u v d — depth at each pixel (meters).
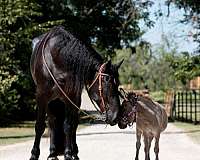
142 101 11.56
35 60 9.88
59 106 9.92
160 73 65.62
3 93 27.38
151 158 14.16
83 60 9.22
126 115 10.73
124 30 36.91
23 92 32.28
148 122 11.55
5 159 13.90
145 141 11.74
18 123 31.19
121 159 13.84
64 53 9.29
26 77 30.11
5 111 29.28
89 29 35.94
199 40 30.48
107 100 9.00
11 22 27.78
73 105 9.30
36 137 9.93
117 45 37.97
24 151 16.02
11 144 18.45
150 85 65.25
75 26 35.19
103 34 37.22
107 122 9.03
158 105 11.88
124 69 70.12
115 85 9.03
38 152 10.02
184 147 17.22
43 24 29.44
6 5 27.81
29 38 28.78
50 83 9.49
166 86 62.03
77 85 9.22
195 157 14.43
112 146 17.41
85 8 35.81
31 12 28.62
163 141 19.27
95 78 9.13
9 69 28.78
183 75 30.41
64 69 9.30
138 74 68.94
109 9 35.38
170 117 32.97
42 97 9.67
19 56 29.91
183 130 24.73
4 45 28.34
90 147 17.08
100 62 9.27
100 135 22.06
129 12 32.94
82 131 24.31
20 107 32.84
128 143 18.45
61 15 35.47
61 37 9.49
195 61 30.25
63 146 9.90
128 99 11.09
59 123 9.93
